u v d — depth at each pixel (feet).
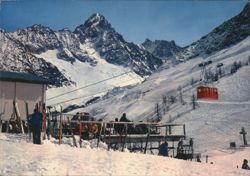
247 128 420.36
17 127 79.30
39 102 91.25
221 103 510.17
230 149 242.58
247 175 50.39
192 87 646.33
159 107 607.78
